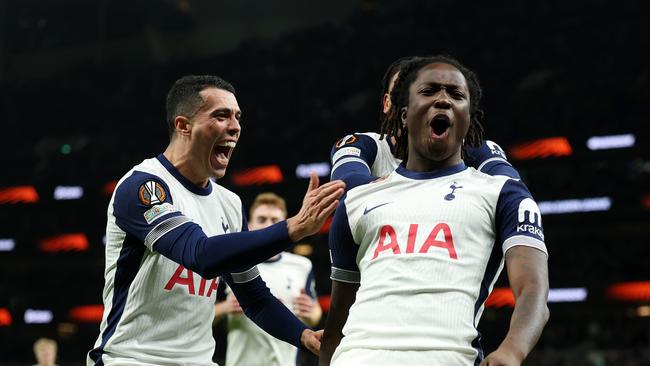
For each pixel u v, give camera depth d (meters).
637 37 19.97
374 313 2.11
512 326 1.93
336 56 23.86
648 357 13.66
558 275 16.05
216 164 3.17
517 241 2.11
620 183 16.41
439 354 2.01
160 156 3.21
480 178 2.27
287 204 19.12
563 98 18.64
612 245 16.03
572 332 15.43
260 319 3.33
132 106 24.42
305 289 5.99
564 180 16.86
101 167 21.72
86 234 20.11
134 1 28.30
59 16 28.30
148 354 3.01
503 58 21.14
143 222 2.88
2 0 27.92
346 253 2.35
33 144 24.45
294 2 27.78
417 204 2.21
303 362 14.49
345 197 2.37
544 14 22.12
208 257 2.60
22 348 19.00
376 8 26.11
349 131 20.03
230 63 24.89
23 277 19.97
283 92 23.14
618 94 18.14
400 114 2.48
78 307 18.91
